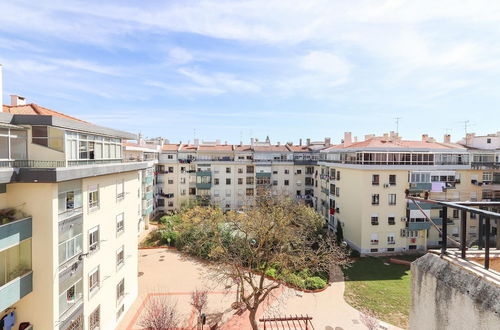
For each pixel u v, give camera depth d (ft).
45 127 37.81
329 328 55.83
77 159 41.88
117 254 54.54
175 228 109.29
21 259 35.63
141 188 115.14
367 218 96.73
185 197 158.51
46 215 35.81
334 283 75.46
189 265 86.22
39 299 35.73
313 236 91.66
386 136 131.03
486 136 116.16
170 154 159.12
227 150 165.07
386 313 60.95
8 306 32.17
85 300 42.96
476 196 101.40
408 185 98.07
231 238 83.97
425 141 119.85
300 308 63.16
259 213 69.67
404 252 98.02
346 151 108.47
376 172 96.78
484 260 15.25
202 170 158.10
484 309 12.48
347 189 107.04
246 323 58.08
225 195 160.45
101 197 48.19
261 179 160.25
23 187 35.63
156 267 84.58
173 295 67.72
